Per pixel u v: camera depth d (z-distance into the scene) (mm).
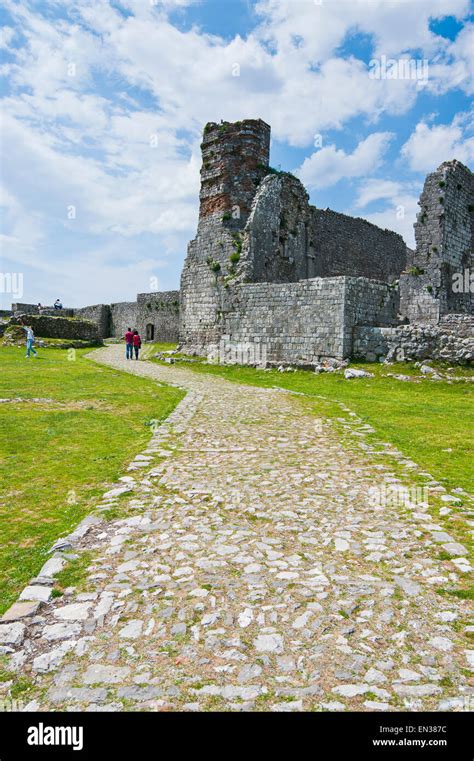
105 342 55062
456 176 34406
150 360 32844
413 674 3582
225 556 5391
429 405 15750
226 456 9484
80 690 3486
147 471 8445
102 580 4891
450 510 6688
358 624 4152
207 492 7410
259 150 32812
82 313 68500
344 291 24016
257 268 30516
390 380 20938
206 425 12438
